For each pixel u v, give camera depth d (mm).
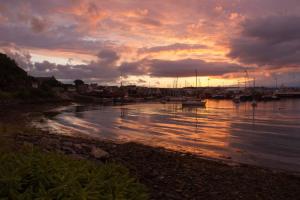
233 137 31938
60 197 3756
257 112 81250
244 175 12461
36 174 4172
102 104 132250
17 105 93062
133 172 10938
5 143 9422
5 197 3678
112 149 17656
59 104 115875
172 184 9695
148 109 95000
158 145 25219
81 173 4562
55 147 14531
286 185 11266
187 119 57031
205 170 12758
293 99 189500
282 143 28125
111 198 4035
